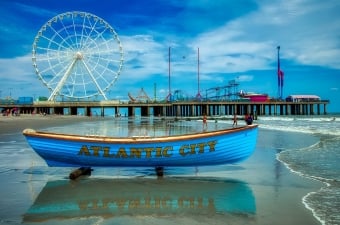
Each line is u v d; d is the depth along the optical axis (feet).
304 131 106.63
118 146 32.53
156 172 33.96
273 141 71.67
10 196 25.89
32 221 20.25
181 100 315.78
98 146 32.68
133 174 34.27
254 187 28.78
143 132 101.76
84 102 280.51
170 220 20.49
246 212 21.91
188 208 22.95
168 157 32.73
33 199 25.05
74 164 34.06
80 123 165.37
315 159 43.98
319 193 26.53
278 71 336.29
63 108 296.30
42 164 39.83
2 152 50.42
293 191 27.25
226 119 254.88
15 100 281.74
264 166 38.75
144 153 32.63
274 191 27.32
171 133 96.84
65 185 29.58
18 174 34.37
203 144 32.58
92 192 27.32
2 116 203.00
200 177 32.96
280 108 339.57
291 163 40.81
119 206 23.41
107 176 33.37
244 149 33.37
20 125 128.88
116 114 298.15
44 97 295.48
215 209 22.68
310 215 21.12
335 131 105.19
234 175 33.86
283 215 21.21
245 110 328.29
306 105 353.92
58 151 33.22
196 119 255.29
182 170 36.45
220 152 32.94
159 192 27.32
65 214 21.62
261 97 324.80
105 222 20.13
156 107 333.21
